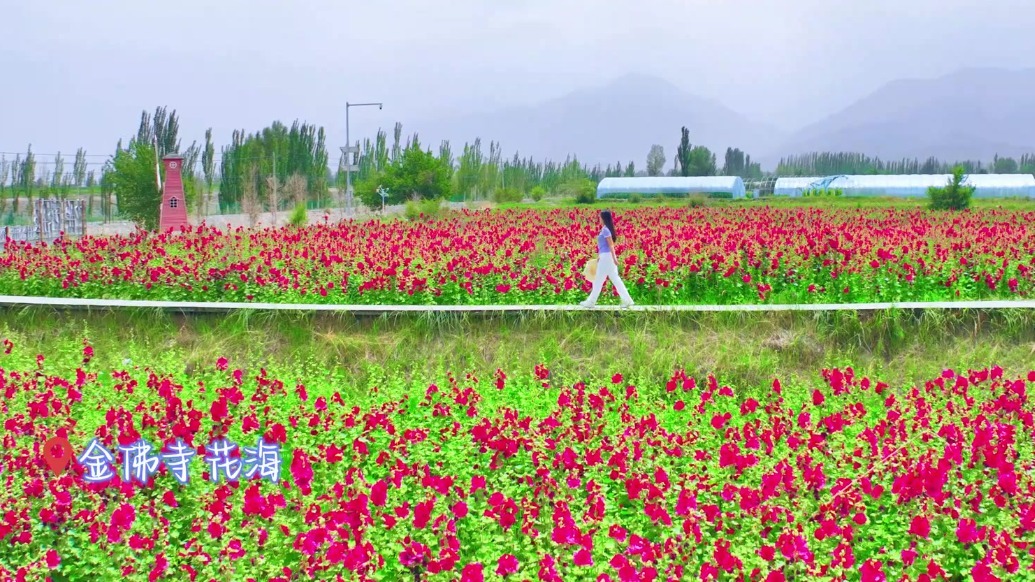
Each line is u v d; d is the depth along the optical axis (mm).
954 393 8930
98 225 40594
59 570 5895
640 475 6832
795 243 16188
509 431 7555
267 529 6004
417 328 11117
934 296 12812
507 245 16375
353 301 12820
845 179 66000
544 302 12539
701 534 5938
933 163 146000
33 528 6074
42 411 7922
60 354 10859
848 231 19609
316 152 63438
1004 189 59906
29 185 42688
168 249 17906
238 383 9406
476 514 6500
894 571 5688
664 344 10617
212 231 21625
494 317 11203
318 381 9781
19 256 15484
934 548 5801
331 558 5324
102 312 11594
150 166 35406
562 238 17203
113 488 6449
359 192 53719
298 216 31422
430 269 13625
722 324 10945
